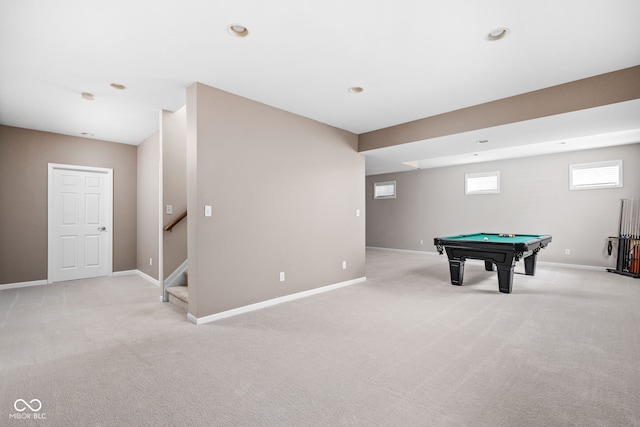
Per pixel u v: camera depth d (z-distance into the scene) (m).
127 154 5.73
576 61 2.74
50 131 4.89
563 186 6.43
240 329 3.00
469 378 2.09
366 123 4.57
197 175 3.12
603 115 3.24
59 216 5.05
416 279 5.27
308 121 4.30
